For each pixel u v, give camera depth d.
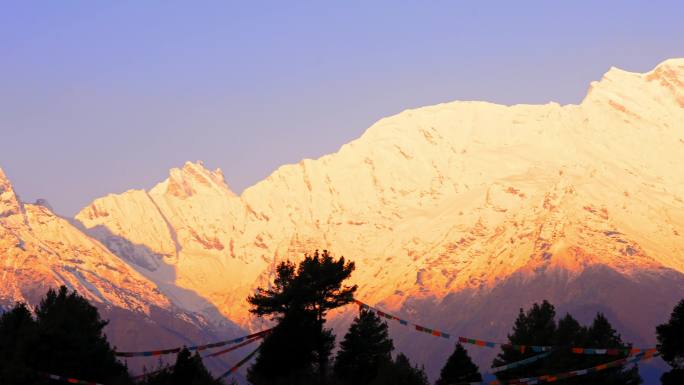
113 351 144.62
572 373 117.62
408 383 159.62
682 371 131.75
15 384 126.94
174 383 146.50
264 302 155.88
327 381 154.38
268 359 149.62
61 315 140.75
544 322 167.75
